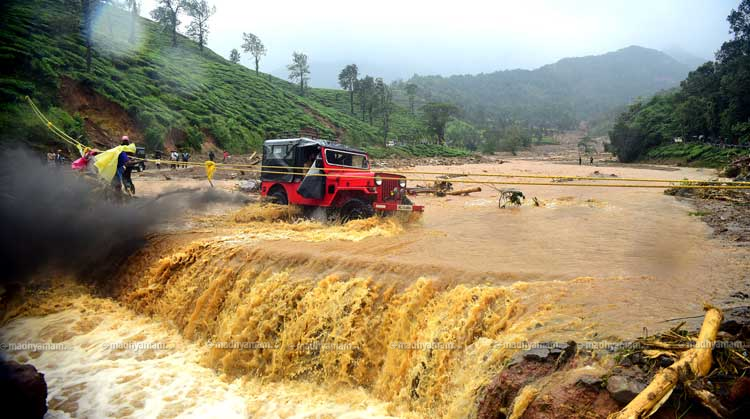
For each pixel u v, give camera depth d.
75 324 7.55
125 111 40.69
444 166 64.06
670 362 3.25
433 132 113.62
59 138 27.64
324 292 6.38
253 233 9.72
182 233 9.67
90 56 43.22
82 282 9.04
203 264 7.89
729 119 66.25
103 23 73.81
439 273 6.45
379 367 5.74
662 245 9.69
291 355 6.09
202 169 32.38
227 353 6.37
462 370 4.62
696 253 8.77
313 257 7.25
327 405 5.33
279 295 6.64
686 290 5.74
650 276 6.60
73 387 5.71
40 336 7.16
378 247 8.65
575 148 163.50
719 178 34.06
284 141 12.65
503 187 26.48
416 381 5.11
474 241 9.95
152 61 61.19
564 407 3.19
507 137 139.12
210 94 63.34
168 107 49.31
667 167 63.84
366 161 13.30
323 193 11.59
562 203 18.78
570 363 3.66
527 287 5.77
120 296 8.56
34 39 41.19
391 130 112.44
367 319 5.97
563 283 6.02
